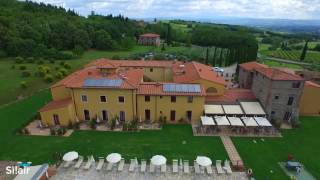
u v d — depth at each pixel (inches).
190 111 1961.1
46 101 2429.9
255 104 2048.5
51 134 1775.3
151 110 1956.2
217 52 5132.9
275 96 1899.6
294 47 7337.6
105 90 1870.1
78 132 1814.7
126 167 1434.5
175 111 1957.4
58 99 2042.3
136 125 1895.9
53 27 5295.3
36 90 2760.8
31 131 1825.8
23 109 2230.6
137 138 1742.1
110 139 1726.1
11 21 4854.8
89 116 1973.4
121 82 1902.1
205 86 2133.4
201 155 1550.2
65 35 5068.9
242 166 1430.9
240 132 1824.6
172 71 2691.9
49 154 1544.0
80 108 1947.6
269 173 1389.0
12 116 2078.0
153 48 5964.6
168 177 1352.1
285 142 1707.7
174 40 7396.7
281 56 5698.8
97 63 2532.0
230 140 1726.1
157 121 1987.0
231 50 4094.5
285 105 1931.6
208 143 1685.5
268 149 1622.8
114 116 1958.7
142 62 2886.3
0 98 2410.2
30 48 4173.2
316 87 2059.5
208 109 1968.5
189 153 1569.9
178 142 1695.4
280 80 1843.0
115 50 5526.6
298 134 1817.2
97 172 1389.0
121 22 7746.1
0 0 6658.5
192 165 1457.9
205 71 2402.8
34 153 1553.9
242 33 7066.9
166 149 1611.7
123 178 1343.5
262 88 2007.9
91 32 5590.6
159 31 7711.6
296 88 1870.1
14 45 4087.1
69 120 1878.7
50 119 1883.6
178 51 5418.3
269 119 1955.0
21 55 4106.8
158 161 1355.8
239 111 1951.3
